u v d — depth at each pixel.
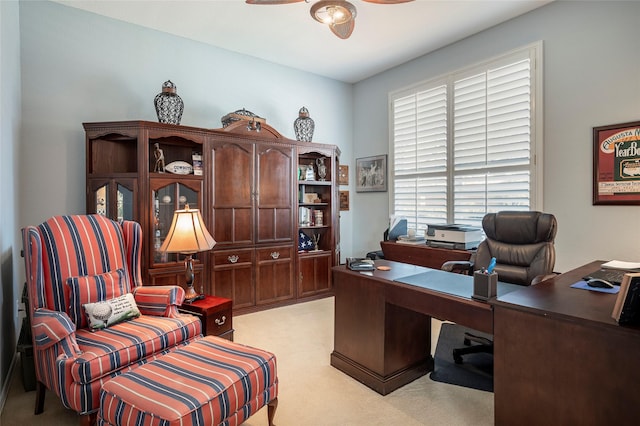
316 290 4.37
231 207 3.71
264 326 3.41
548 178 3.27
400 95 4.64
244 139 3.79
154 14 3.36
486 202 3.75
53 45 3.15
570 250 3.14
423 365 2.45
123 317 2.15
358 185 5.32
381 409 2.05
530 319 1.53
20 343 2.29
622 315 1.31
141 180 3.15
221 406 1.46
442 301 1.93
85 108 3.32
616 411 1.31
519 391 1.58
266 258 3.95
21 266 2.97
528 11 3.33
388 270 2.51
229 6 3.20
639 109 2.74
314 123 4.70
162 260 3.29
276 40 3.90
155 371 1.60
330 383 2.35
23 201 3.02
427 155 4.35
